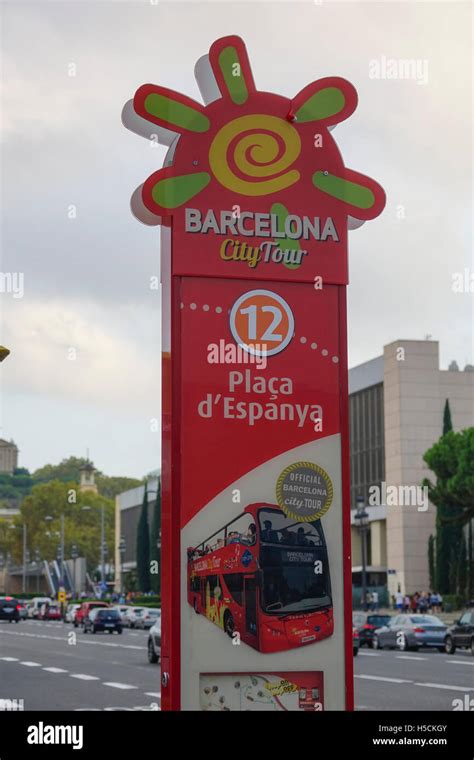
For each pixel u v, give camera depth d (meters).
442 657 38.16
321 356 9.49
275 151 9.55
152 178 9.34
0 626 83.19
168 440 9.30
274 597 9.20
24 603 113.31
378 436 92.31
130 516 144.62
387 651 43.66
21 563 179.00
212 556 9.13
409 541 85.12
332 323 9.55
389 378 88.94
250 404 9.33
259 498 9.25
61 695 22.42
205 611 9.09
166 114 9.42
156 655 34.78
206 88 10.00
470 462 64.69
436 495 67.19
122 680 27.06
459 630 40.38
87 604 78.56
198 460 9.19
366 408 94.75
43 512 169.75
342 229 9.62
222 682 9.16
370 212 9.68
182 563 9.08
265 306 9.44
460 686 24.03
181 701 9.00
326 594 9.31
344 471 9.43
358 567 93.25
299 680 9.27
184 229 9.34
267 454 9.30
